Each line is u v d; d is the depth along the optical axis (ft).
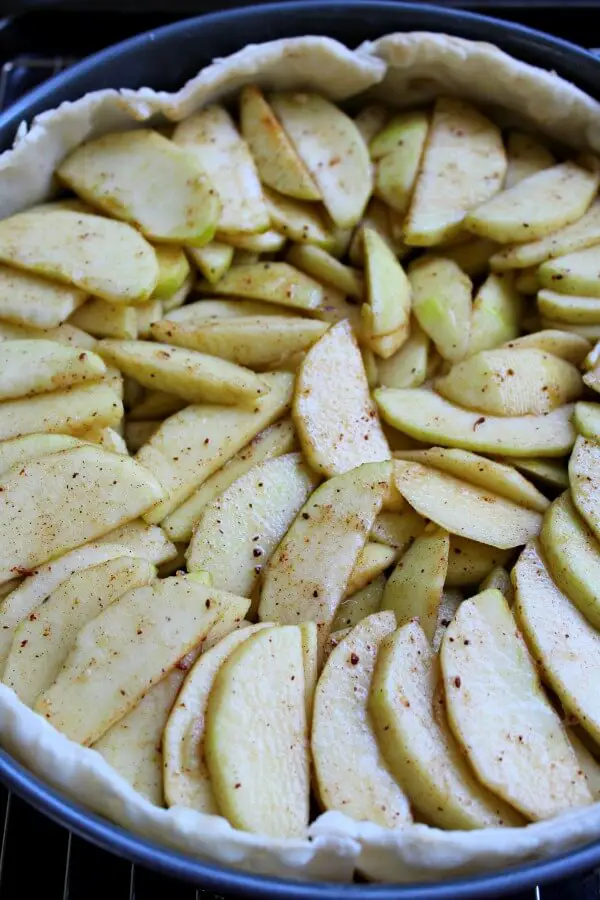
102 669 1.55
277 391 1.80
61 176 1.90
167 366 1.77
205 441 1.76
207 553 1.69
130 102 1.87
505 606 1.62
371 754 1.53
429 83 1.98
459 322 1.84
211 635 1.61
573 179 1.92
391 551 1.72
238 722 1.52
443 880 1.43
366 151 1.94
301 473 1.76
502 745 1.53
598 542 1.68
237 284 1.87
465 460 1.74
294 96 1.98
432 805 1.51
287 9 1.92
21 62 2.23
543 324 1.88
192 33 1.91
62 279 1.79
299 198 1.91
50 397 1.75
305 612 1.64
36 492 1.68
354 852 1.44
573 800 1.51
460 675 1.56
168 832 1.46
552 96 1.91
